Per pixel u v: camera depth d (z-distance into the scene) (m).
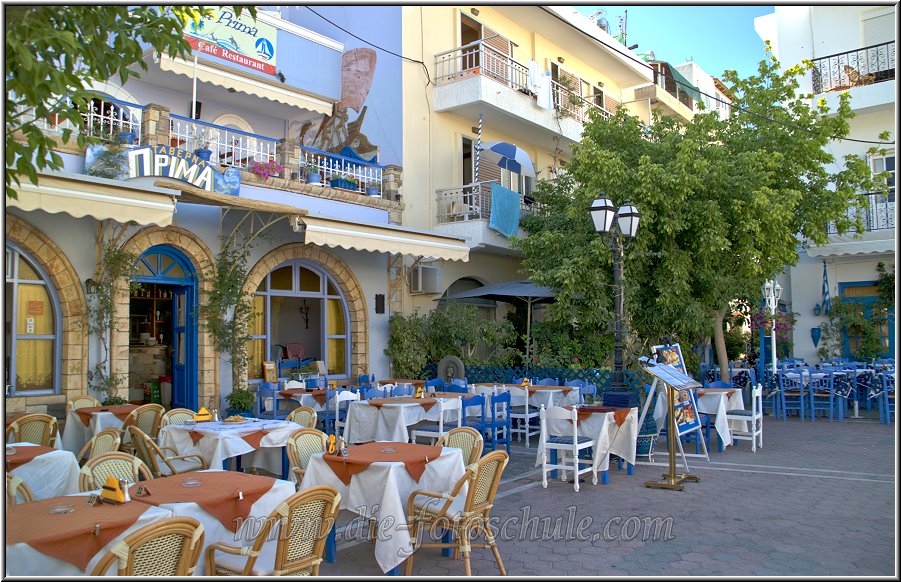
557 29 21.47
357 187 15.48
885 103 19.80
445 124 18.50
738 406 12.61
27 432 7.88
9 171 5.38
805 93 21.33
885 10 20.41
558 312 14.80
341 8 17.73
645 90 25.64
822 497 8.34
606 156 14.08
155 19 6.40
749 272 14.23
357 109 17.59
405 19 17.52
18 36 4.89
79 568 3.90
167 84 13.97
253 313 13.50
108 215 9.49
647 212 13.66
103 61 6.10
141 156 10.93
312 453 6.85
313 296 15.16
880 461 10.61
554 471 9.96
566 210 16.28
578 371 14.02
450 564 6.06
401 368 15.84
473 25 19.64
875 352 19.59
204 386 12.50
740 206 13.65
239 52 13.60
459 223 17.36
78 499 4.69
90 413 9.22
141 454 7.57
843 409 16.11
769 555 6.16
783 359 20.95
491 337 15.95
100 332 10.97
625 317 14.25
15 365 10.40
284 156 14.05
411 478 5.88
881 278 19.81
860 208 18.16
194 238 12.55
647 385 11.78
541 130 20.03
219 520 4.73
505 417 11.09
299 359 14.95
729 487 8.93
